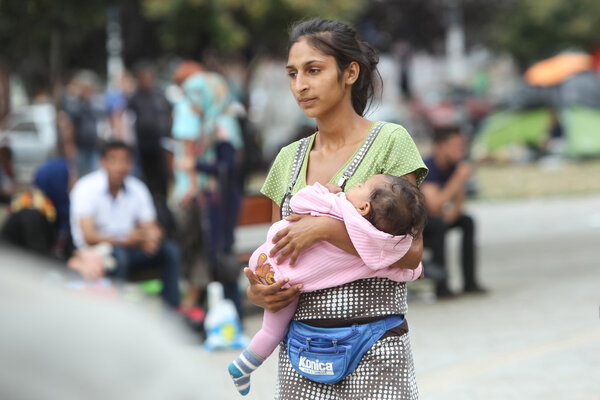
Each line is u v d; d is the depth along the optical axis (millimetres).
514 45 68500
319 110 5738
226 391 10125
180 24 41000
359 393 5504
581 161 39906
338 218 5418
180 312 12898
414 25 72188
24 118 34906
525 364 10984
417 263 5551
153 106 23453
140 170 23672
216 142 13469
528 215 26766
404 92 70312
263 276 5621
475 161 41562
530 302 15078
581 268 18281
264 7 40781
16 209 12984
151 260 13383
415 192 5336
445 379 10578
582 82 40781
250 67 42656
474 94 58156
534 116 41312
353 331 5484
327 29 5777
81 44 47500
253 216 15203
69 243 13930
